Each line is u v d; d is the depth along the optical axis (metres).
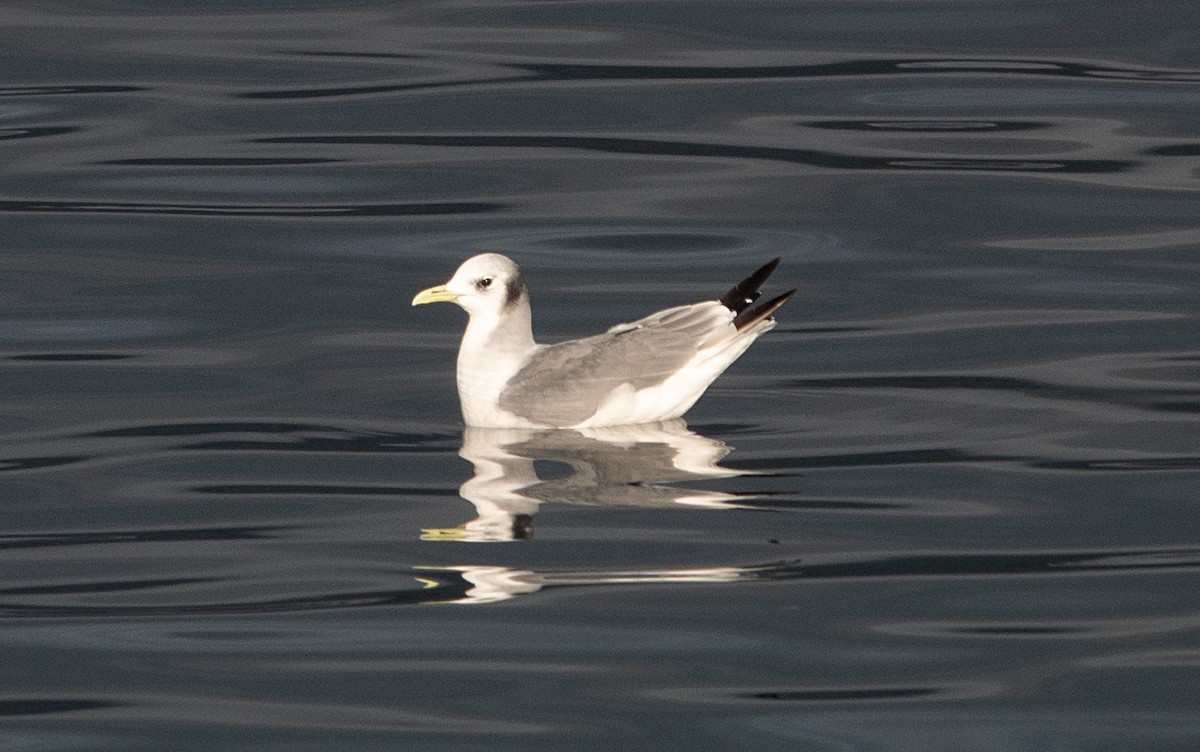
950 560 13.35
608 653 12.01
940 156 24.42
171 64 28.38
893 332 18.94
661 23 30.09
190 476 15.25
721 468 15.20
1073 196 22.97
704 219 22.56
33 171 24.20
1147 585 12.91
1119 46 28.47
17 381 17.72
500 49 28.95
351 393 17.41
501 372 16.33
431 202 23.30
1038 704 11.34
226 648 12.14
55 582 13.17
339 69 28.11
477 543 13.71
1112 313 19.38
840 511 14.26
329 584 13.06
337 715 11.30
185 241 21.97
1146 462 15.27
